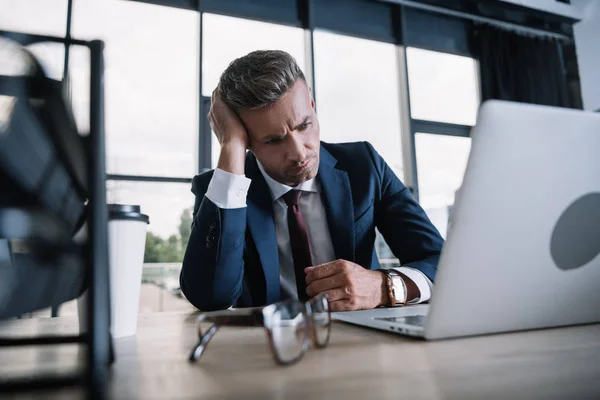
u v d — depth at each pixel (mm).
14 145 314
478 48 4230
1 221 332
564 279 484
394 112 3869
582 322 527
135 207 577
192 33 3236
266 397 271
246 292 1114
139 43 3104
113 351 390
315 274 820
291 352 414
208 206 954
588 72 4367
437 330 459
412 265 950
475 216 424
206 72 3203
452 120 4027
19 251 351
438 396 266
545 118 428
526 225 445
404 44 3891
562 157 441
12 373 361
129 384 313
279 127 971
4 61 320
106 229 364
